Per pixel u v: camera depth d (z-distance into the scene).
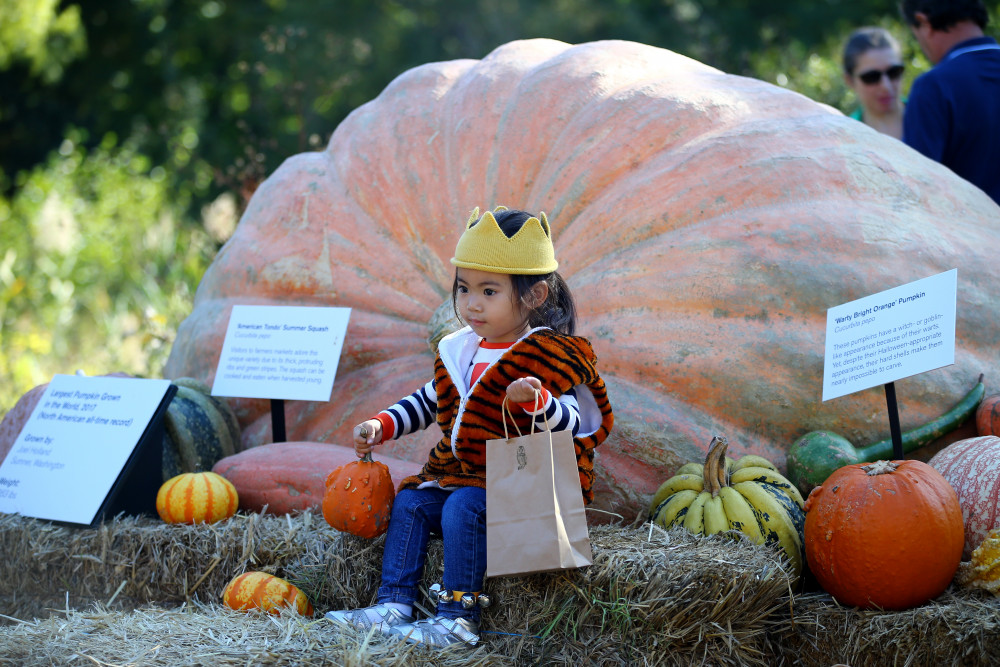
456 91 5.11
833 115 4.52
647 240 4.25
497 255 3.12
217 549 3.61
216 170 8.52
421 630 2.98
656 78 4.71
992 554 3.00
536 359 3.15
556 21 15.20
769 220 4.10
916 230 4.10
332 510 3.41
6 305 9.36
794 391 3.93
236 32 14.65
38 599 3.87
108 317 9.07
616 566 2.96
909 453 3.90
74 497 4.03
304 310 4.70
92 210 11.90
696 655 2.98
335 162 5.30
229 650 2.81
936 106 5.10
